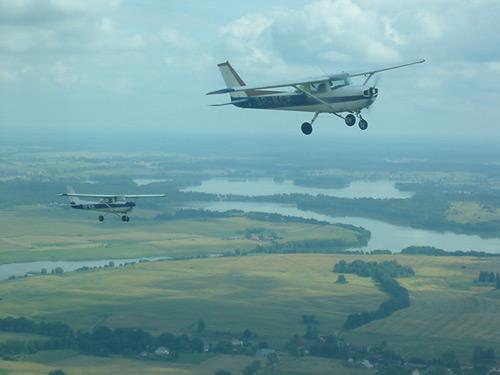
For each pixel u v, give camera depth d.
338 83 94.62
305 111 97.88
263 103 99.81
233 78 117.50
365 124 95.00
